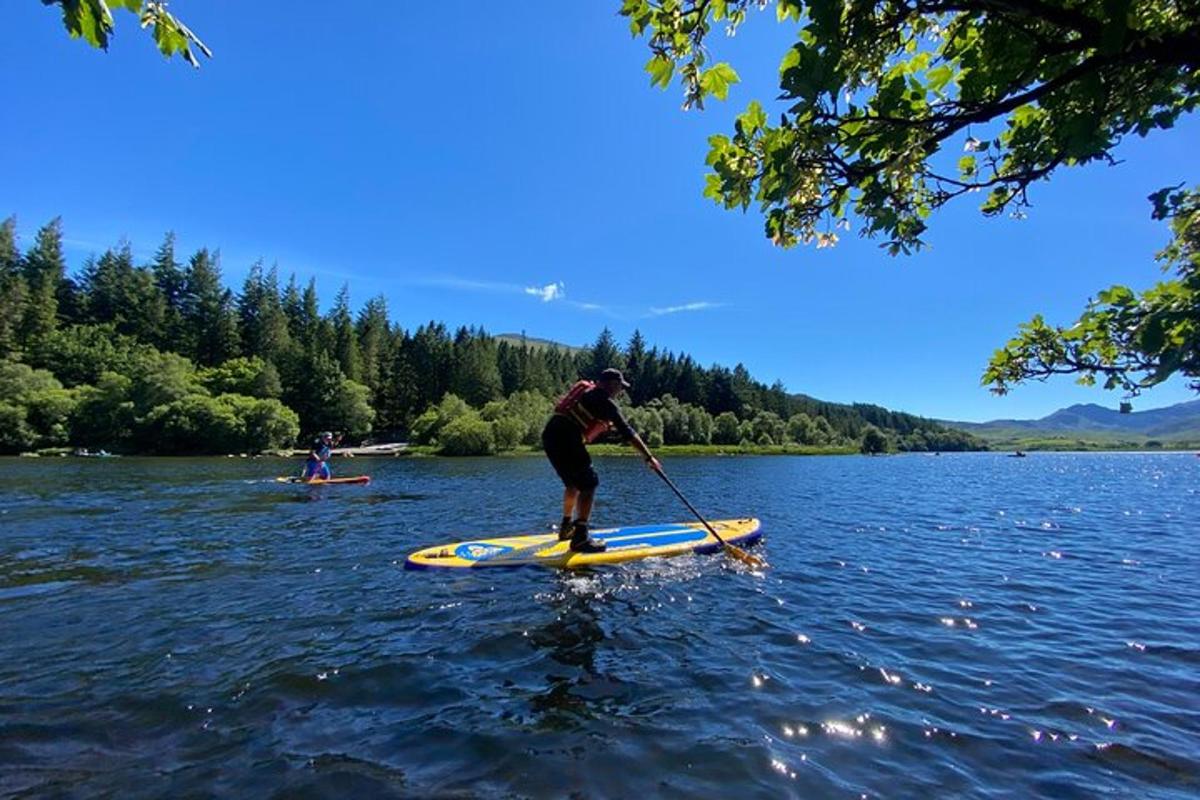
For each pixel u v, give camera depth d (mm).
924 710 3900
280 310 83875
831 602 6453
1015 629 5684
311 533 10773
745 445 91438
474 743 3387
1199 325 1504
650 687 4168
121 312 73688
